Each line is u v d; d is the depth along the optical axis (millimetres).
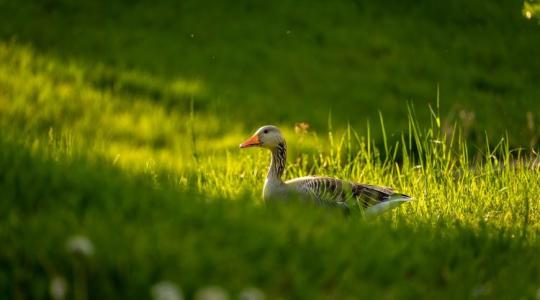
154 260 7043
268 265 7203
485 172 14227
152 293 6574
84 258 6938
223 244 7613
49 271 6922
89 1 32156
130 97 23422
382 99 26625
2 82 22062
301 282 7000
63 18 30312
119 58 27094
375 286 7367
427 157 14164
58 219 7699
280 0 34500
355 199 11594
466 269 8203
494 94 28125
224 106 24016
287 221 8359
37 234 7355
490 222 11219
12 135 10078
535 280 8320
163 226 7645
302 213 9000
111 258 6953
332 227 8523
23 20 29406
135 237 7363
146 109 22641
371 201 11664
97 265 6934
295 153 19125
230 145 20000
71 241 6895
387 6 35531
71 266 6961
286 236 7887
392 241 8547
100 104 22156
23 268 7082
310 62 29328
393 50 31156
